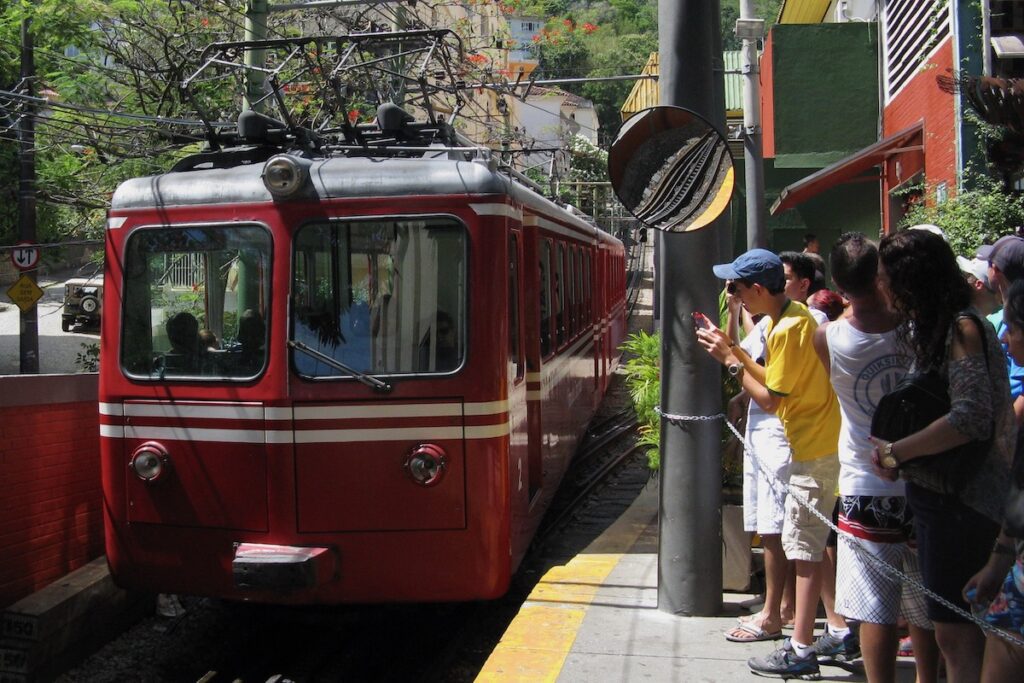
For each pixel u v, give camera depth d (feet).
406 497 19.31
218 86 41.75
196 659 21.97
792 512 15.42
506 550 19.72
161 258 20.35
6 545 21.02
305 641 23.11
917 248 11.75
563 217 33.12
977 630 11.66
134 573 20.36
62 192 48.47
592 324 42.29
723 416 18.17
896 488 13.14
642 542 24.49
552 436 29.01
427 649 22.56
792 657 15.47
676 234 17.81
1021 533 10.28
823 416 15.42
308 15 43.73
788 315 15.64
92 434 24.18
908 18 48.93
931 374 11.81
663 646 16.85
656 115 16.66
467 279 19.42
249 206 19.88
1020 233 23.20
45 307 90.38
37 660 19.75
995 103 26.22
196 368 20.01
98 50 44.91
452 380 19.31
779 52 56.90
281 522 19.38
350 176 19.72
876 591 13.20
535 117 129.90
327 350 19.57
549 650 16.75
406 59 35.96
